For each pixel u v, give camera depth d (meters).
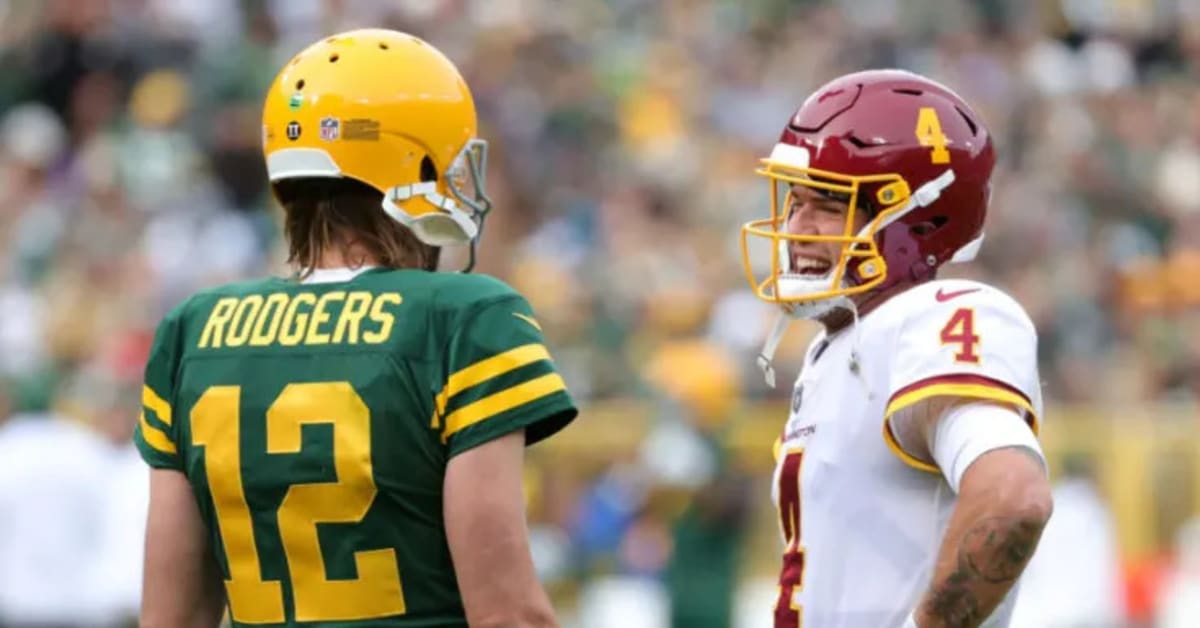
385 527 12.56
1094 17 61.66
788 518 13.33
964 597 11.84
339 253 13.23
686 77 55.69
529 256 46.47
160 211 46.06
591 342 42.44
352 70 13.16
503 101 50.91
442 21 54.34
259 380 12.91
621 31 57.16
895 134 13.25
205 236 45.19
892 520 12.77
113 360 38.81
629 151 51.62
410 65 13.27
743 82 55.84
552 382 12.69
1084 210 53.19
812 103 13.59
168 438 13.42
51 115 50.84
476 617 12.40
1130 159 55.75
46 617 28.91
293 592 12.77
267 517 12.80
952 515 12.10
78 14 51.50
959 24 59.47
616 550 36.94
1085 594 36.03
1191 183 55.56
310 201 13.27
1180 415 41.75
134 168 47.66
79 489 29.09
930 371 12.34
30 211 46.81
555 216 48.53
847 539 12.89
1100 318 46.62
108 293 42.97
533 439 12.85
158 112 50.03
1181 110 59.16
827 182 13.27
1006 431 11.95
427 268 13.50
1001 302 12.64
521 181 48.94
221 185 47.69
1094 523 36.41
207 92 49.97
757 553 37.78
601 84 54.06
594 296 44.25
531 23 55.09
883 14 58.88
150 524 13.43
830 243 13.30
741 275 46.22
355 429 12.59
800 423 13.38
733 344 42.53
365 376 12.64
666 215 49.06
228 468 12.92
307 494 12.65
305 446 12.66
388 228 13.22
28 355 41.03
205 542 13.44
